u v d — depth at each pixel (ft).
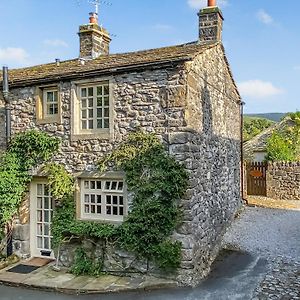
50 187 29.53
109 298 23.21
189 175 25.71
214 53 34.12
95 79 28.53
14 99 31.76
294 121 87.04
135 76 27.22
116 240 26.96
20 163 30.83
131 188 26.66
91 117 29.35
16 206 31.17
